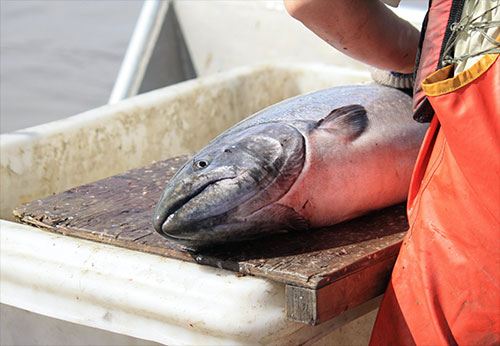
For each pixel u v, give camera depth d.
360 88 2.07
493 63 1.46
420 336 1.54
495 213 1.46
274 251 1.71
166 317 1.68
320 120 1.87
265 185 1.73
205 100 3.20
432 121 1.72
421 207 1.62
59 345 2.03
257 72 3.46
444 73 1.61
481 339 1.50
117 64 8.23
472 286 1.49
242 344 1.59
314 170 1.79
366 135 1.89
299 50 3.96
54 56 8.45
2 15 10.10
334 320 1.78
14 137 2.55
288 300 1.59
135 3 10.58
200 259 1.71
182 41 4.32
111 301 1.75
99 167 2.80
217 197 1.69
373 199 1.92
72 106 7.21
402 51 1.92
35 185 2.58
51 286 1.83
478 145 1.47
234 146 1.77
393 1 1.86
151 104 2.98
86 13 10.14
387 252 1.71
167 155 3.05
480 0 1.55
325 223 1.86
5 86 7.61
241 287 1.61
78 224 1.93
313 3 1.74
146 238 1.82
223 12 4.16
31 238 1.91
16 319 2.09
